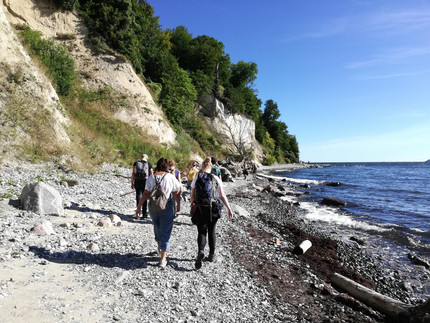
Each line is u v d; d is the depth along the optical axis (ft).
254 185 71.67
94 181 36.09
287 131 354.54
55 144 38.40
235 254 18.35
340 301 13.65
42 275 11.28
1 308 8.64
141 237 18.15
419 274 20.99
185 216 27.14
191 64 177.27
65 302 9.61
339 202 51.37
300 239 26.32
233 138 170.09
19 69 38.45
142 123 77.00
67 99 63.10
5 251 12.69
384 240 29.50
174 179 13.94
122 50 86.12
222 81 198.59
